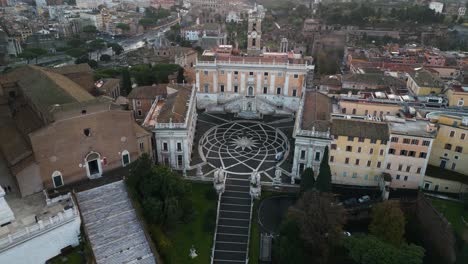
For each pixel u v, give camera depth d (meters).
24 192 66.94
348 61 164.50
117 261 60.34
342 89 112.50
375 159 80.88
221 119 116.81
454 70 136.50
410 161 79.69
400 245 64.06
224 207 78.62
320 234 63.47
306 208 65.50
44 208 63.72
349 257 63.53
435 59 156.62
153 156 88.00
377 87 111.44
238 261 67.94
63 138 68.75
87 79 100.69
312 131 82.25
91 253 58.97
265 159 94.88
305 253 63.75
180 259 66.50
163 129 85.44
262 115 119.88
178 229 72.12
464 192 77.69
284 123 114.69
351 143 80.31
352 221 76.81
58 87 77.62
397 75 124.94
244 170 89.81
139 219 65.69
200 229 72.81
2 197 58.03
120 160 78.25
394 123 83.25
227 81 120.31
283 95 119.94
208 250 68.88
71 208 60.31
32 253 56.75
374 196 80.94
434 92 101.44
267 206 79.25
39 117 77.62
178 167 90.06
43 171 68.12
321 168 72.56
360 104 93.75
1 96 84.88
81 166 72.88
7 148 73.62
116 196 69.62
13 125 82.12
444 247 67.38
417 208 77.31
